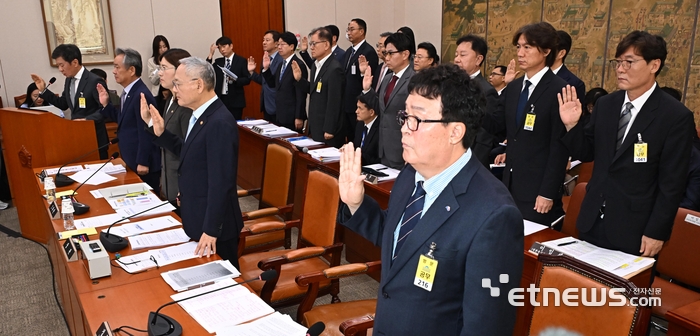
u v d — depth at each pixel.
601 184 2.23
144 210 2.75
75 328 2.38
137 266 2.08
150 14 6.52
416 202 1.28
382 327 1.29
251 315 1.70
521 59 2.60
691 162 2.96
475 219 1.13
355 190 1.37
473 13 6.77
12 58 5.86
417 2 7.67
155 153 3.77
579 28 5.54
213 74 2.35
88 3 6.11
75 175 3.47
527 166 2.65
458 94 1.13
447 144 1.16
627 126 2.15
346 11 7.79
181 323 1.66
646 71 2.03
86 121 3.93
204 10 6.87
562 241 2.27
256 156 5.00
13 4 5.77
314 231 2.76
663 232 2.07
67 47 4.38
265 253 2.89
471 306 1.11
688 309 1.90
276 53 6.08
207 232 2.23
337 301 2.65
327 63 4.77
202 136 2.30
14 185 4.09
